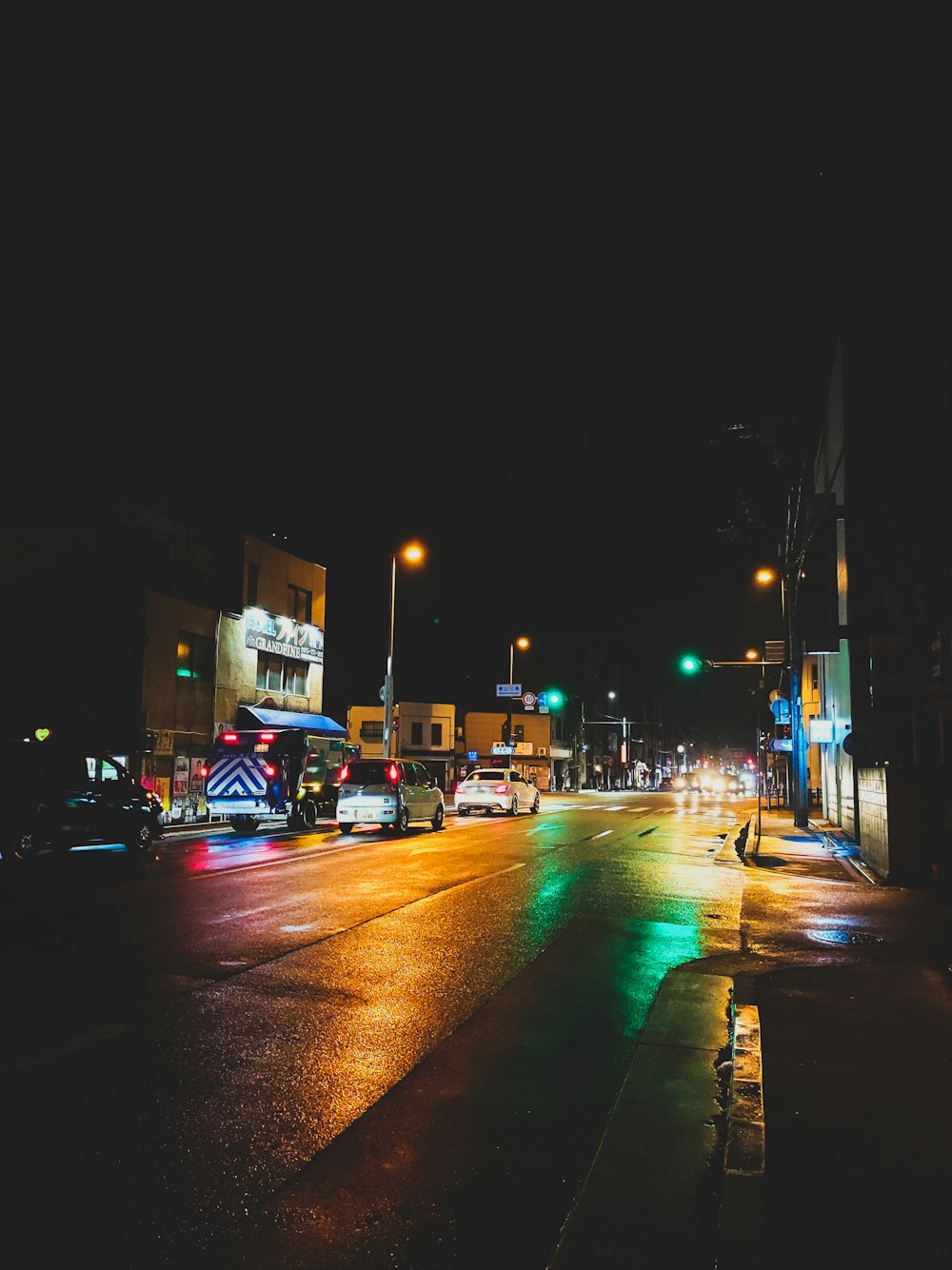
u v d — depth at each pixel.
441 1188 3.99
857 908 12.14
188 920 9.92
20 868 14.84
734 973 8.26
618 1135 4.54
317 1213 3.75
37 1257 3.33
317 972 7.74
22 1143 4.25
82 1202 3.75
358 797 22.14
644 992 7.57
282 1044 5.86
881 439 21.89
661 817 34.72
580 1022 6.63
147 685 27.08
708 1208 3.78
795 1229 3.45
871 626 21.53
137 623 26.80
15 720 22.53
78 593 25.80
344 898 11.66
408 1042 6.02
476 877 14.16
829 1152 4.12
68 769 16.66
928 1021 6.36
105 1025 6.03
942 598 15.91
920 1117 4.54
